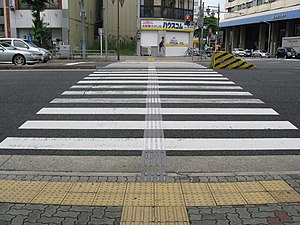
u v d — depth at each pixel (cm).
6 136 600
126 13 4109
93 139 587
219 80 1253
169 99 900
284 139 593
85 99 896
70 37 3503
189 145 561
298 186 404
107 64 2055
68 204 360
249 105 840
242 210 349
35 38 2948
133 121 694
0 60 1973
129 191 390
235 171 461
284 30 6078
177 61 2553
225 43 8450
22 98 909
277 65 2128
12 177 430
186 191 390
